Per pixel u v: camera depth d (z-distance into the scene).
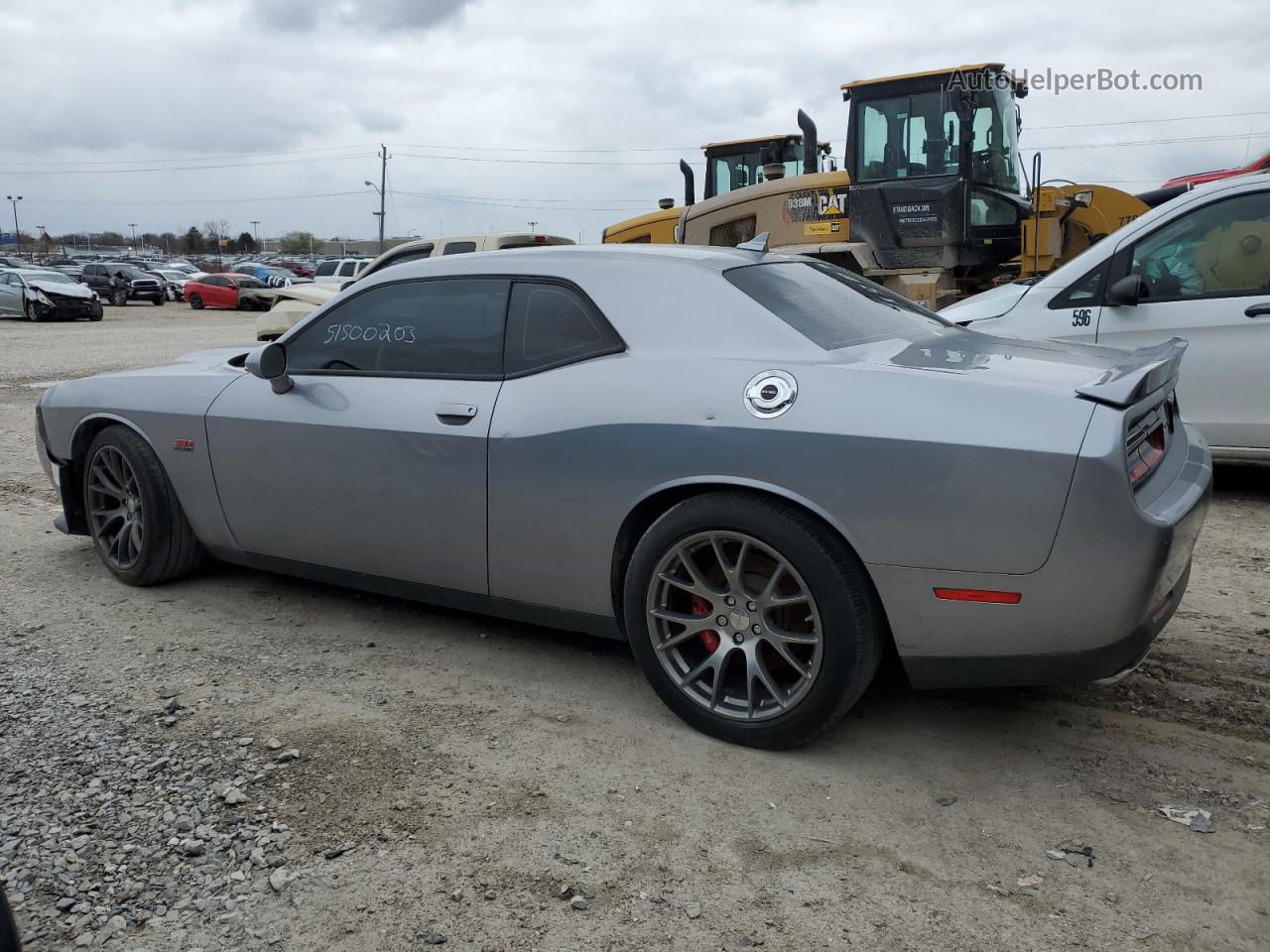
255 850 2.52
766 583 2.96
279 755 2.99
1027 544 2.60
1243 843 2.57
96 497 4.66
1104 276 5.95
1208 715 3.26
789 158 11.91
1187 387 5.74
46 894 2.35
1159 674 3.56
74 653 3.79
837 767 2.96
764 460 2.86
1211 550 5.02
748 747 3.05
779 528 2.84
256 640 3.93
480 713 3.29
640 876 2.44
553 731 3.17
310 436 3.82
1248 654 3.72
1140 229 5.86
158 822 2.64
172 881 2.41
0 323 27.27
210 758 2.97
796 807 2.74
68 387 4.74
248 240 129.38
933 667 2.84
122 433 4.47
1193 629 3.98
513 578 3.46
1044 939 2.21
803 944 2.20
